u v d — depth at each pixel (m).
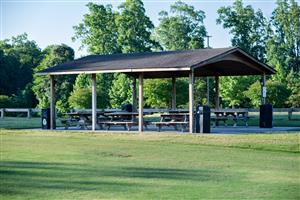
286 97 43.53
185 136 19.39
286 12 73.19
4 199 9.12
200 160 14.10
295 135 18.62
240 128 23.42
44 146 17.84
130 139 19.59
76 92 41.53
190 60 20.95
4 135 22.25
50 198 9.19
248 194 9.50
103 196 9.34
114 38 56.84
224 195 9.41
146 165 13.17
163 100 39.97
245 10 71.06
